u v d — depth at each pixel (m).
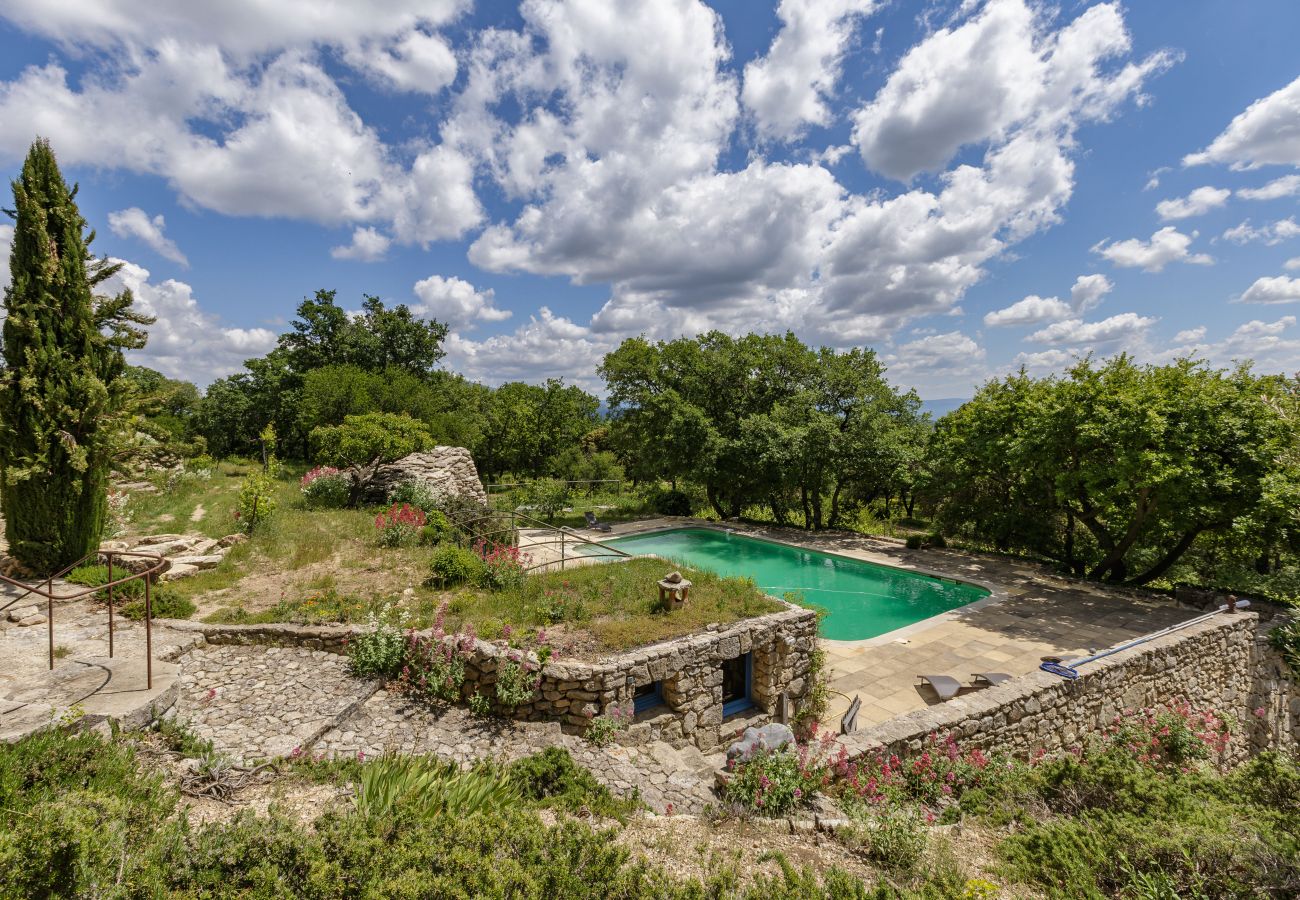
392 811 3.66
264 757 4.91
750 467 20.95
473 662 6.88
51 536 8.52
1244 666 9.80
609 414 25.81
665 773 6.02
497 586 9.60
